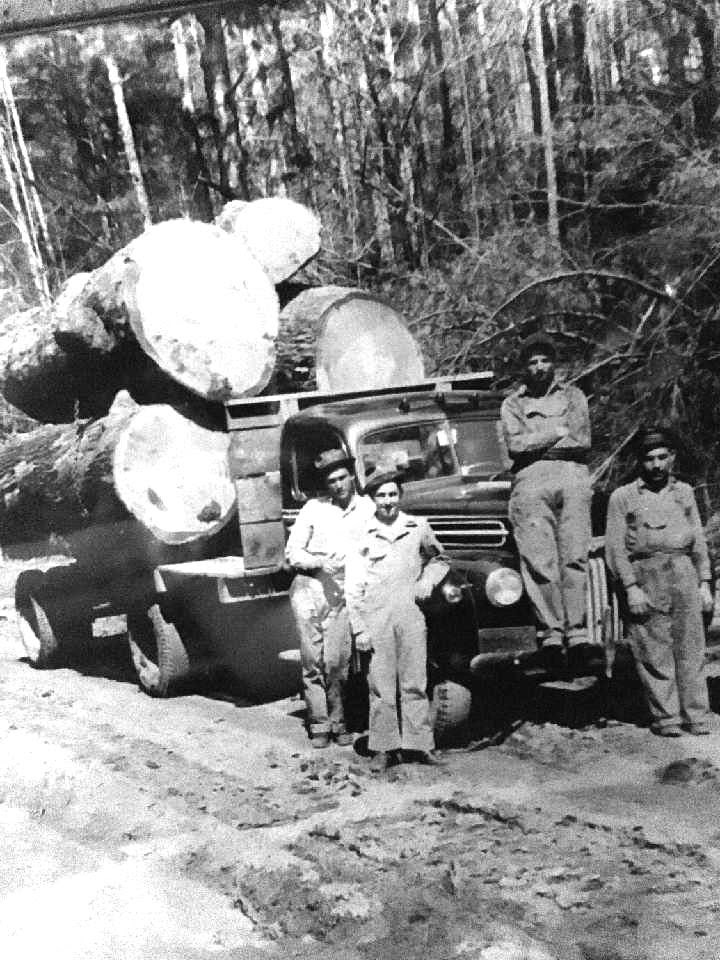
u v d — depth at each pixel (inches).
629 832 170.1
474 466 281.0
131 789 223.6
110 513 321.1
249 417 288.8
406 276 489.7
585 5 567.5
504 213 591.2
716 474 379.9
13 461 369.7
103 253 919.0
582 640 228.8
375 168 641.6
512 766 214.1
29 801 222.7
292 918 149.6
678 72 484.7
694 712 223.3
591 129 458.9
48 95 962.1
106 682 350.6
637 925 136.5
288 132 730.2
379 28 689.0
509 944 134.7
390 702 220.7
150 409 319.3
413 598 219.8
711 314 382.9
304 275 534.9
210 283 327.0
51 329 355.6
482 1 674.2
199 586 303.0
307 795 209.9
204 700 309.3
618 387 410.6
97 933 151.5
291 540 243.4
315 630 243.6
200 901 161.0
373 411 276.8
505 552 232.8
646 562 220.1
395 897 151.6
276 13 708.0
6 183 994.7
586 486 231.1
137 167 808.3
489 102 684.7
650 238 405.4
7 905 166.2
